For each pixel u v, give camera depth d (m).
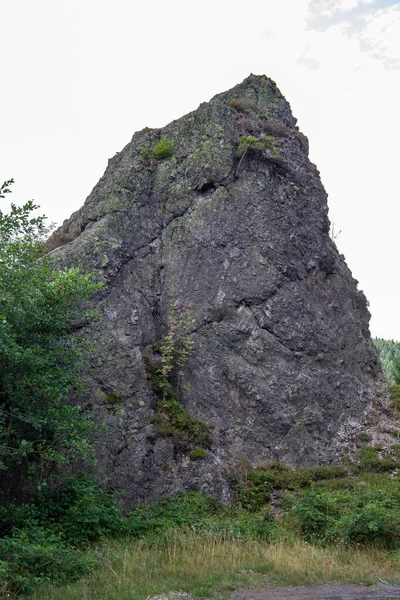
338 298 20.50
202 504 14.31
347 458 17.16
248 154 19.83
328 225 21.47
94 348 16.16
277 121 21.73
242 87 22.50
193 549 10.77
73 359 13.33
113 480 14.50
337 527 11.86
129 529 12.51
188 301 18.30
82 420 12.44
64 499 13.11
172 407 16.12
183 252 18.86
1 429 11.41
